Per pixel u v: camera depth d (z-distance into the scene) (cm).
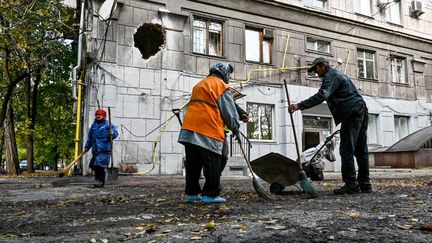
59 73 2134
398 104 2119
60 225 324
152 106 1448
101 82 1381
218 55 1639
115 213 393
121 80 1412
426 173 1350
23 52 1661
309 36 1855
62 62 2092
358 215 324
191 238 242
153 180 1063
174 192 649
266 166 552
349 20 1975
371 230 259
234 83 1605
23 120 2395
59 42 1855
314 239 234
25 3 1522
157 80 1471
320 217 315
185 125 438
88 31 1399
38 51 1777
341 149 530
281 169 545
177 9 1546
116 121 1387
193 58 1556
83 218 364
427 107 2239
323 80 520
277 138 1694
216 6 1627
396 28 2173
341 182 848
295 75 1781
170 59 1501
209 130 428
